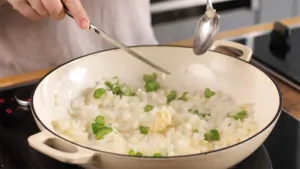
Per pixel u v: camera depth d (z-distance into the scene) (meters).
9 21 1.08
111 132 0.73
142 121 0.78
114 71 0.89
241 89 0.83
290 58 1.01
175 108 0.83
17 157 0.73
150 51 0.89
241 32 1.14
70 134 0.75
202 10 1.42
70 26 1.11
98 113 0.80
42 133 0.64
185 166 0.60
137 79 0.90
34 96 0.75
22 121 0.82
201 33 0.86
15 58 1.11
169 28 1.40
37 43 1.11
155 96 0.86
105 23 1.15
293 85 0.90
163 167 0.59
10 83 0.96
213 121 0.79
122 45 0.84
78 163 0.61
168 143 0.71
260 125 0.75
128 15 1.17
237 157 0.63
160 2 1.36
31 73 1.00
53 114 0.79
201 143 0.72
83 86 0.86
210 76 0.87
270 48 1.06
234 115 0.79
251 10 1.54
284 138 0.75
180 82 0.89
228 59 0.85
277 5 1.61
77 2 0.80
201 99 0.85
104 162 0.61
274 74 0.94
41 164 0.71
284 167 0.70
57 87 0.82
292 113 0.82
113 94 0.85
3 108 0.85
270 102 0.76
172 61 0.89
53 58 1.12
